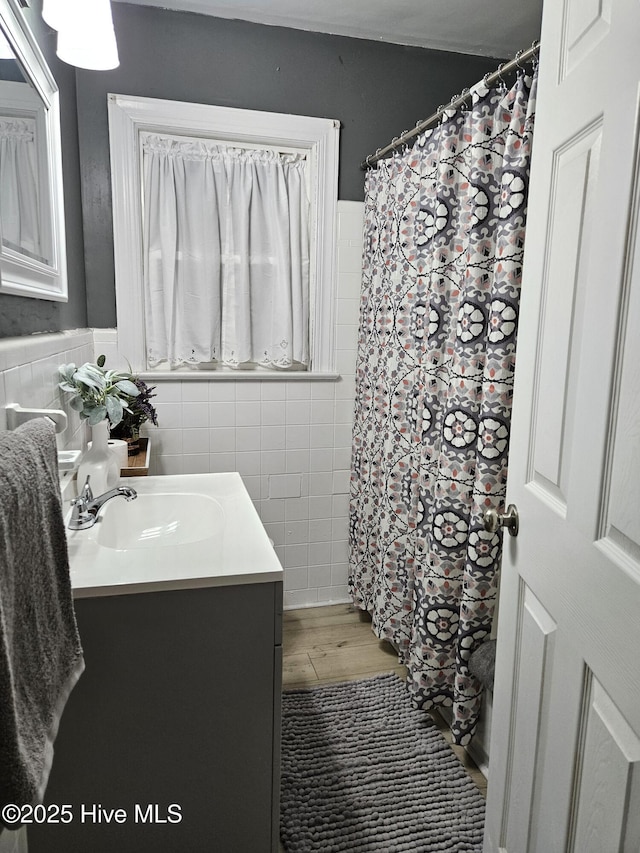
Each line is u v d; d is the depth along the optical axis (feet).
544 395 3.33
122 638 3.80
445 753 5.83
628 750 2.48
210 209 7.51
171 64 7.18
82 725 3.84
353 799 5.25
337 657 7.51
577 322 2.97
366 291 7.96
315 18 7.30
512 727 3.72
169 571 3.90
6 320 3.76
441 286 5.82
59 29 4.31
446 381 5.97
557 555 3.12
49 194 4.87
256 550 4.30
